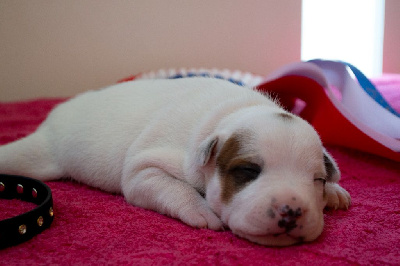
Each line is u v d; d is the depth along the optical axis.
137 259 0.24
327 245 0.26
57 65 0.77
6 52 0.75
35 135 0.39
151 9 0.80
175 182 0.30
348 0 0.97
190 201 0.29
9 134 0.54
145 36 0.81
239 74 0.76
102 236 0.27
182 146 0.31
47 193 0.30
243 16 0.86
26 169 0.38
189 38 0.84
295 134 0.26
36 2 0.74
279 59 0.90
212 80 0.36
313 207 0.25
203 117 0.31
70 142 0.37
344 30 0.98
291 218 0.24
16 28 0.74
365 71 1.00
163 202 0.30
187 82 0.36
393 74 0.95
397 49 1.00
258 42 0.88
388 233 0.28
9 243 0.25
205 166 0.29
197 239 0.26
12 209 0.31
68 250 0.25
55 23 0.76
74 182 0.38
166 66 0.83
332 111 0.43
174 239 0.26
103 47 0.79
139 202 0.32
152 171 0.31
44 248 0.25
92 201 0.33
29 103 0.69
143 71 0.82
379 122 0.44
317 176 0.27
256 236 0.25
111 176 0.35
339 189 0.32
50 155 0.38
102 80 0.80
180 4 0.82
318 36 0.97
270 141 0.26
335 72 0.48
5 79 0.75
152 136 0.33
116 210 0.31
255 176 0.26
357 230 0.28
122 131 0.34
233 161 0.27
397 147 0.39
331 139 0.47
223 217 0.27
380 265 0.24
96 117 0.36
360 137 0.42
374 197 0.34
